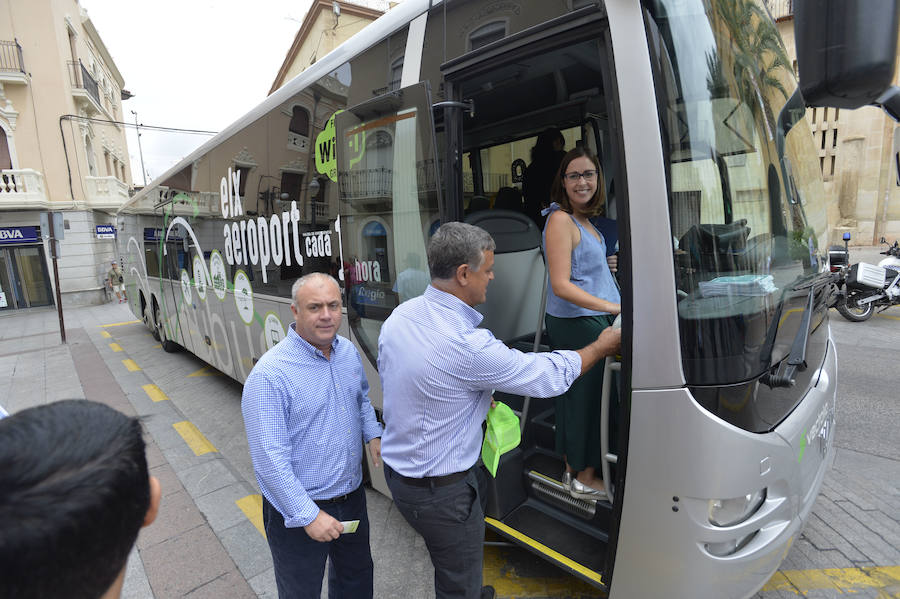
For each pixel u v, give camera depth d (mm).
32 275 17766
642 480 1816
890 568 2572
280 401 1783
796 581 2502
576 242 2311
